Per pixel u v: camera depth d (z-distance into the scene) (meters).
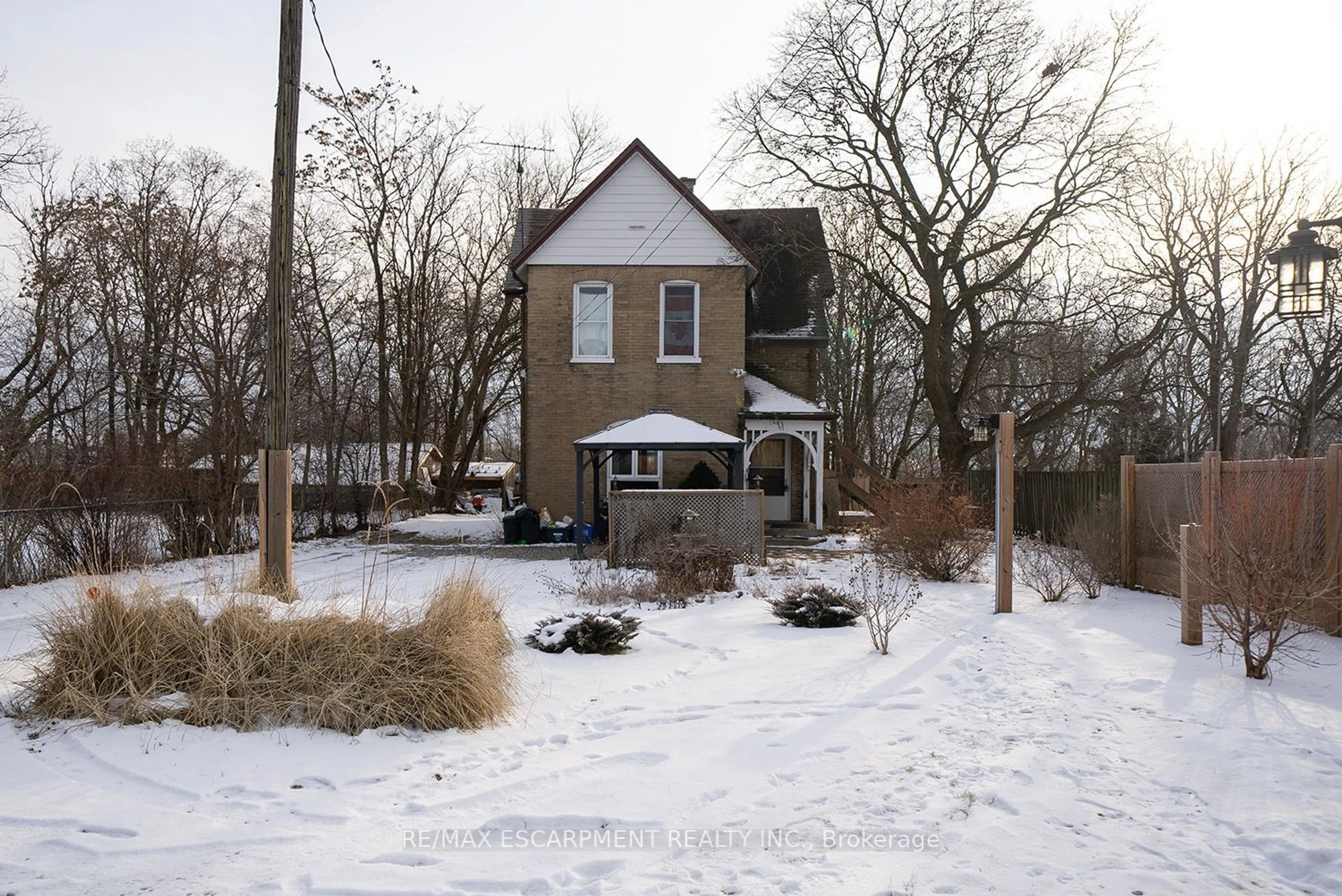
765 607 12.48
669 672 8.52
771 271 29.12
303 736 6.34
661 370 24.53
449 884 4.17
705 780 5.57
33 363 27.70
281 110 10.22
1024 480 23.78
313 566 18.66
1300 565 7.75
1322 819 4.71
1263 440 28.78
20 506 15.80
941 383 27.16
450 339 42.75
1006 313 34.91
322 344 37.69
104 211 29.81
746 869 4.31
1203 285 29.23
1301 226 8.23
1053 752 5.95
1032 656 8.94
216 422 21.17
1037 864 4.32
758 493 17.03
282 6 10.31
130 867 4.34
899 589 14.09
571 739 6.46
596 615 9.64
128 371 29.97
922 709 7.15
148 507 18.25
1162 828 4.70
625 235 24.69
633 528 16.95
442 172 39.62
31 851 4.53
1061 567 14.23
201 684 6.71
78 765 5.80
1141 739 6.12
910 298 29.86
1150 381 29.48
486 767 5.82
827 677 8.27
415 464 37.06
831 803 5.16
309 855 4.48
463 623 7.08
